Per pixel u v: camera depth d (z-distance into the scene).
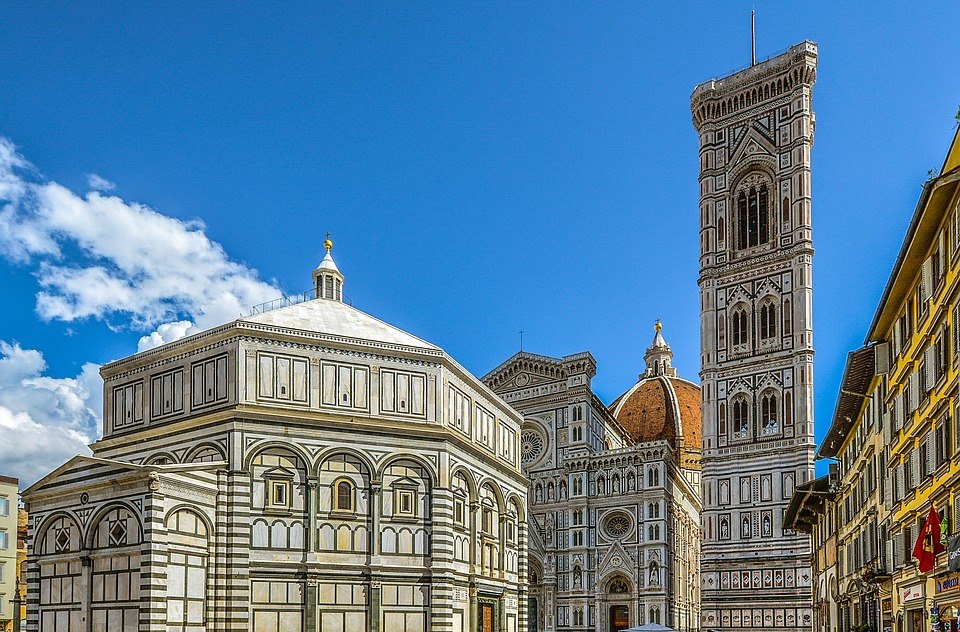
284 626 67.88
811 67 153.62
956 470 45.38
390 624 71.31
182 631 62.88
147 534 61.28
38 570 67.25
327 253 90.00
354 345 75.56
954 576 46.31
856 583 76.19
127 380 78.62
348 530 71.50
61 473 66.75
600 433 166.75
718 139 162.12
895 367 61.66
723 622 142.12
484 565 82.56
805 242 147.88
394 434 74.50
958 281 44.28
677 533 156.38
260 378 71.50
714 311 156.12
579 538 150.88
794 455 142.25
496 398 91.56
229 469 68.56
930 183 44.91
